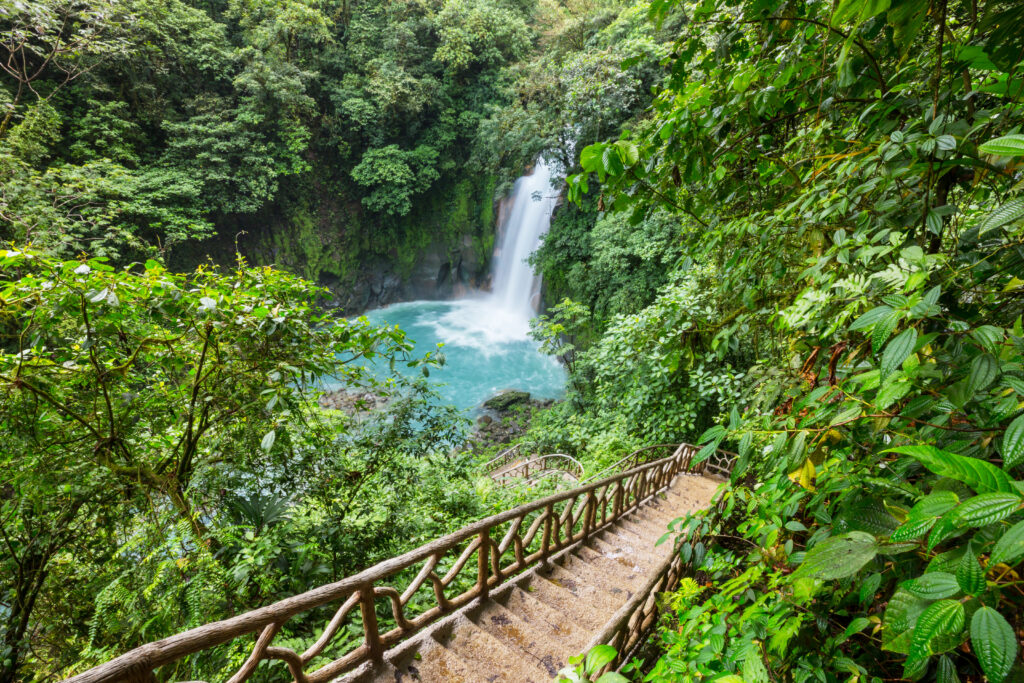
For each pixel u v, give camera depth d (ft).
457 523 17.92
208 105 56.85
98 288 9.78
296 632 11.37
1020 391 3.16
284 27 59.62
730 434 5.21
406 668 7.84
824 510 5.39
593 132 47.50
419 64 72.43
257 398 12.94
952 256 4.48
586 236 53.31
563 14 66.64
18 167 24.73
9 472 10.57
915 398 3.85
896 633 3.49
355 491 15.60
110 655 10.71
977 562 2.68
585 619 10.75
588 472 28.94
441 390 59.31
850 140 6.41
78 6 30.40
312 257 75.10
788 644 5.59
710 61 6.98
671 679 5.82
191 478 12.87
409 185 73.82
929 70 5.47
